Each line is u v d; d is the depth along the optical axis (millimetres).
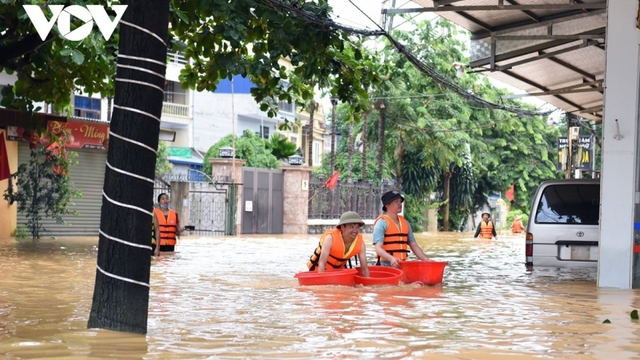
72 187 24125
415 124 42000
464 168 51031
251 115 49812
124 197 6113
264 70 13164
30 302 8258
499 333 6438
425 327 6699
